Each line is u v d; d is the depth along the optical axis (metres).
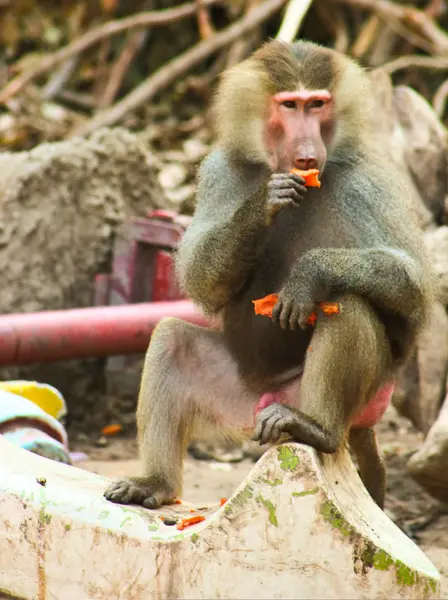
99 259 13.30
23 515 6.88
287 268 7.91
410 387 11.30
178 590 6.36
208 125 20.39
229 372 8.21
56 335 10.80
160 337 8.05
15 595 6.96
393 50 21.61
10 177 13.05
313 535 6.06
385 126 12.92
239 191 7.95
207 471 11.12
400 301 7.29
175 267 8.18
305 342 7.93
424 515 9.91
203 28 21.11
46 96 21.62
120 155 13.62
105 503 6.78
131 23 21.33
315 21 22.77
